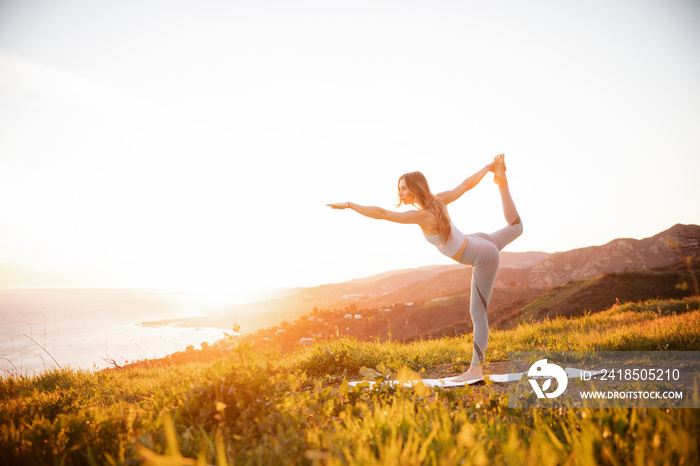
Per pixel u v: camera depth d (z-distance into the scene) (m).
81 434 2.63
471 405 3.25
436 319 79.50
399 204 4.80
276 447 2.23
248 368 3.55
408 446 1.94
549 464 1.77
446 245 4.59
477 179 4.93
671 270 58.97
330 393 3.86
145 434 2.33
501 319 13.73
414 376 4.21
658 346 5.96
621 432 2.16
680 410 2.56
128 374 9.37
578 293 59.03
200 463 1.82
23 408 4.64
